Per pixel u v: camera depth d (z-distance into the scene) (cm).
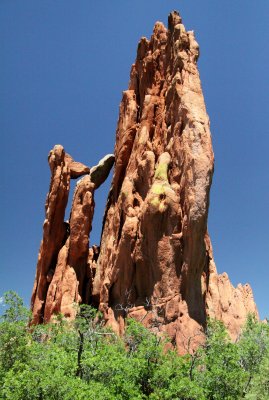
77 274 4841
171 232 3747
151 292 3741
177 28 4647
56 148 5309
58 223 5069
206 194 3712
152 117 4656
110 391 2141
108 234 4731
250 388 2825
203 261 3675
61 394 2008
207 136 3941
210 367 2536
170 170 4084
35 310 4672
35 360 2409
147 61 4997
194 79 4341
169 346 3388
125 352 2816
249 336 3662
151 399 2184
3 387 2067
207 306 4594
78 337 2870
